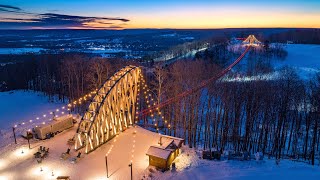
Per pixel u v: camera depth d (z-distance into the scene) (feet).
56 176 103.91
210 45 458.50
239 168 108.68
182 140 122.42
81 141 124.26
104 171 107.04
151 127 171.53
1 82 294.87
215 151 117.50
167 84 182.80
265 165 112.16
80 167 110.01
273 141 156.15
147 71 216.54
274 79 216.95
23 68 293.43
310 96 169.27
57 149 124.88
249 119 146.72
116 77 143.02
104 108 127.13
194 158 118.11
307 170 106.63
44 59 288.71
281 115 144.15
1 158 117.50
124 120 144.25
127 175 104.22
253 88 167.84
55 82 258.78
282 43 553.64
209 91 166.20
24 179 102.17
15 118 176.76
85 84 231.09
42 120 171.83
